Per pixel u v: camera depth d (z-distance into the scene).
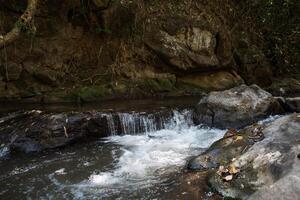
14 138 7.93
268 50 15.25
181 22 12.91
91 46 11.92
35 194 5.84
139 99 11.50
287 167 5.03
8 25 10.69
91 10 11.66
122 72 12.13
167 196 5.47
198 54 12.87
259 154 5.69
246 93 9.62
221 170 5.68
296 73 15.51
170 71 12.74
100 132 8.66
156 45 12.55
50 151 7.84
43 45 11.11
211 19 13.93
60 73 11.31
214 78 13.26
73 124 8.34
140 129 9.04
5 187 6.13
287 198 4.21
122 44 12.29
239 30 14.71
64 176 6.47
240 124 9.13
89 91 11.21
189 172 6.23
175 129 9.25
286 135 6.06
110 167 6.79
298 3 15.20
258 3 14.94
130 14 12.33
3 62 10.66
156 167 6.67
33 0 9.27
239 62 14.16
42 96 10.84
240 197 5.05
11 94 10.71
